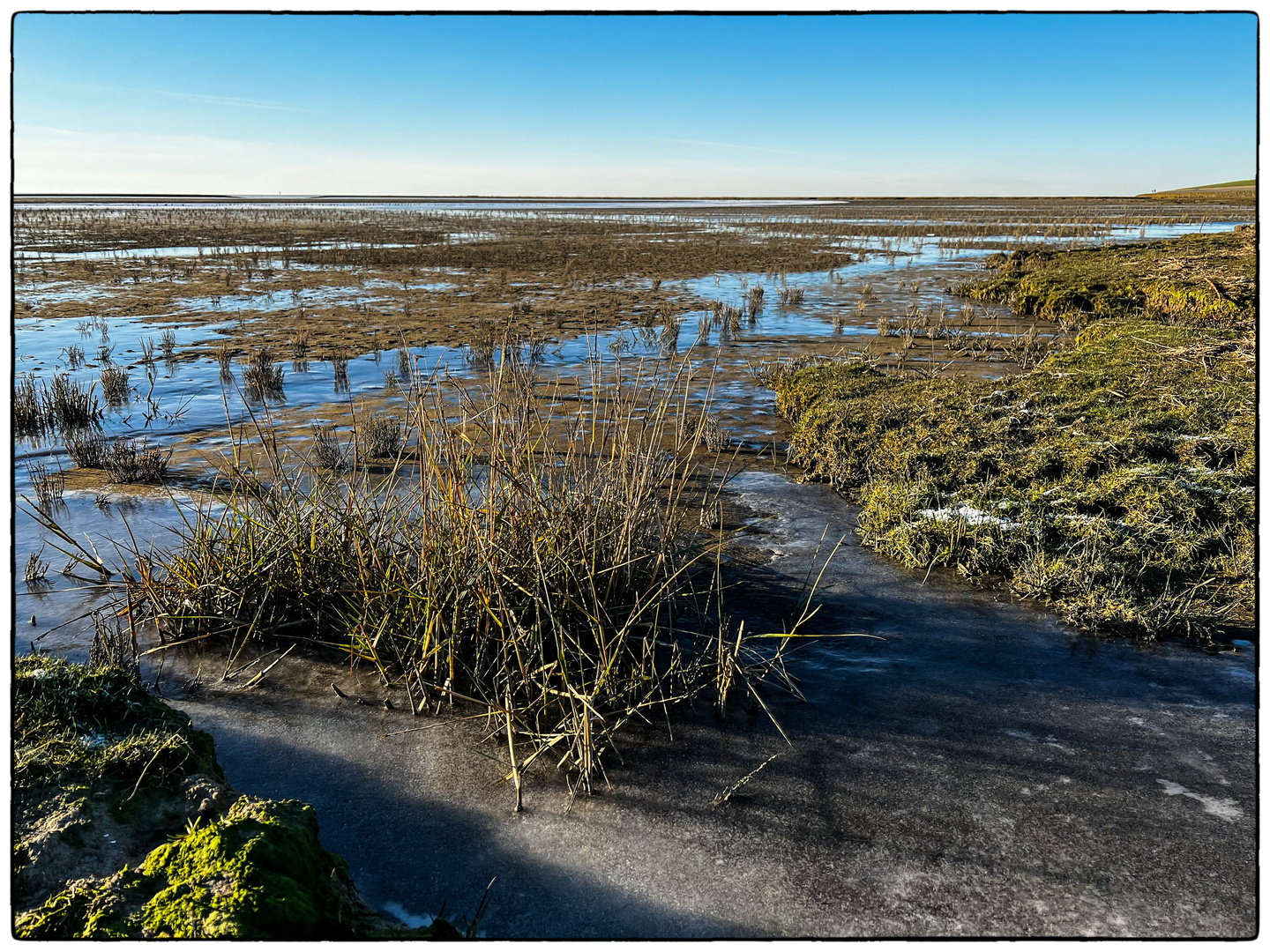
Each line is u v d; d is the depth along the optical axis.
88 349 12.27
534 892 2.60
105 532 5.68
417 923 2.46
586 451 4.62
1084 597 4.49
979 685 3.83
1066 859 2.73
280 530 4.34
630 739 3.45
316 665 4.02
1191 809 2.97
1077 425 6.61
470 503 4.13
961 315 15.90
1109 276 16.34
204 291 18.59
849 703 3.71
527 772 3.22
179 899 2.00
